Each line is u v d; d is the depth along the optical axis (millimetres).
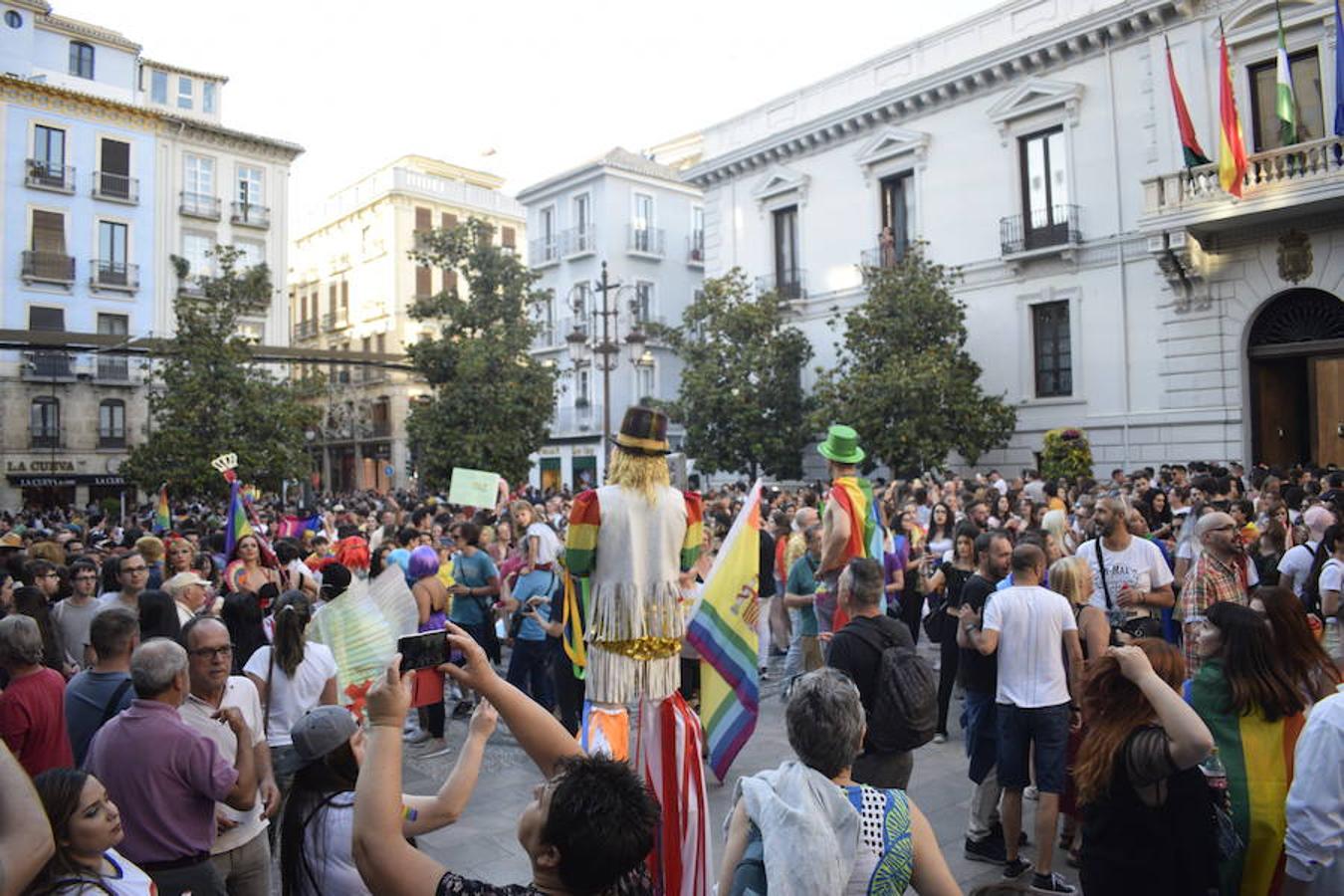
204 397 22578
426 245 27875
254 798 4105
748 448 25562
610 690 3967
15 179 34406
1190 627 6109
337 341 50906
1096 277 21375
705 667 4828
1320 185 16672
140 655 3688
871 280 23641
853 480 7660
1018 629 5164
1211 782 3584
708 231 31344
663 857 3834
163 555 9000
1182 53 19766
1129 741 3230
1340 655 5680
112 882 2865
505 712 2461
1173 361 19984
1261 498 10320
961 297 24125
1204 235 19109
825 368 27469
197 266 39188
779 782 2787
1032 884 4965
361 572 9859
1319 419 19234
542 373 27453
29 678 4332
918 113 25031
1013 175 22938
